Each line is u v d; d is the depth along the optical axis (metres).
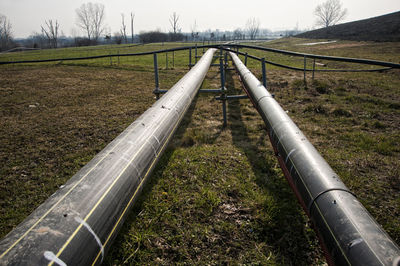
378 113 5.72
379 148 3.96
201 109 6.25
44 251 1.21
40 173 3.44
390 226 2.41
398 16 43.66
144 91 8.31
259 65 15.61
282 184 3.06
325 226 1.67
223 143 4.25
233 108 6.35
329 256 1.63
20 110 6.25
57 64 16.06
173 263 2.05
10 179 3.31
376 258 1.28
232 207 2.66
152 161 2.49
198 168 3.36
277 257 2.10
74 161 3.72
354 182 3.09
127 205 1.94
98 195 1.66
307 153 2.26
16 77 11.15
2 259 1.13
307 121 5.34
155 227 2.38
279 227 2.39
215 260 2.07
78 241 1.37
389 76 10.66
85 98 7.42
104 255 1.61
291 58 20.38
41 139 4.52
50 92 8.21
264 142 4.29
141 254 2.12
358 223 1.51
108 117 5.73
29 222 1.37
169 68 13.70
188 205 2.67
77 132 4.84
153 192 2.87
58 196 1.58
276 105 3.46
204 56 10.84
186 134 4.58
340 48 27.38
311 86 8.54
